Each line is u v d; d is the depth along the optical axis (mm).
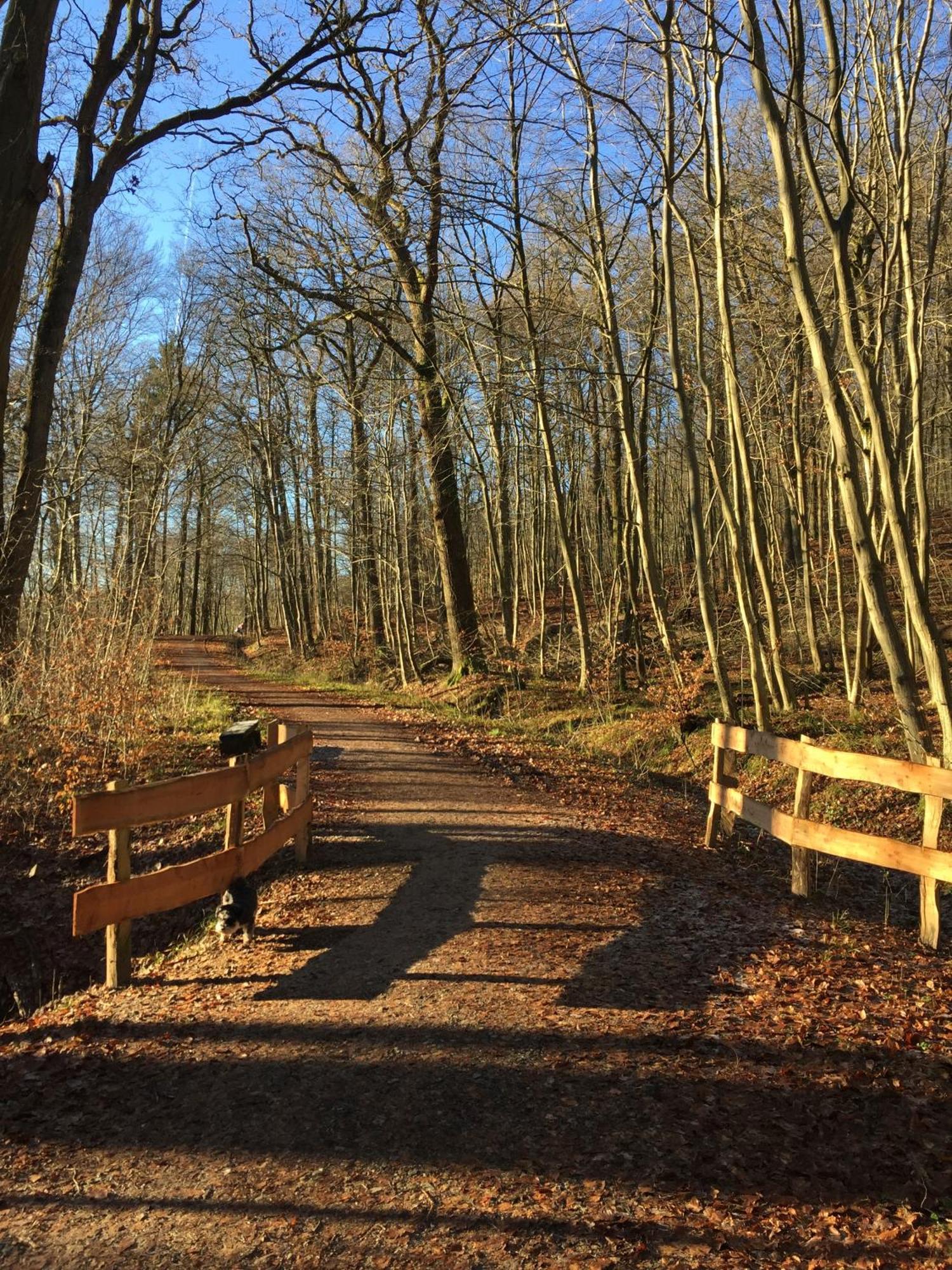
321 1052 4559
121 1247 3182
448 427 21109
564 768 13180
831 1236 3137
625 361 20594
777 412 17719
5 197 11539
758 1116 3883
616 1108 3963
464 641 21609
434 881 7383
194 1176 3578
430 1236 3189
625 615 21266
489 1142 3734
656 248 17906
